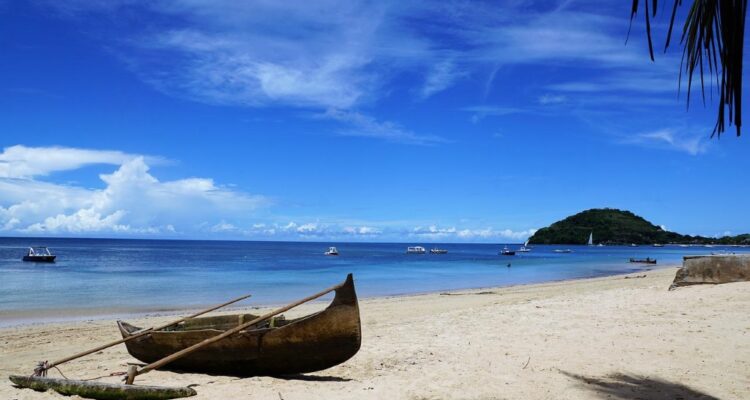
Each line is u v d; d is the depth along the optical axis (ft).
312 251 408.87
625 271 156.66
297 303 25.17
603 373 25.31
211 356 26.11
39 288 91.25
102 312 61.98
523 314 45.09
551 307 48.65
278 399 21.24
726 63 12.05
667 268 173.37
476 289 92.22
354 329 23.80
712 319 38.34
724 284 54.29
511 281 116.47
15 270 141.79
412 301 68.54
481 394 22.09
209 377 25.59
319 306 67.15
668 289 57.67
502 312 46.96
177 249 420.77
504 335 35.99
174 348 27.12
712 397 21.18
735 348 29.60
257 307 66.54
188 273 136.05
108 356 35.04
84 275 124.57
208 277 121.60
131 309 64.90
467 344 33.27
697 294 50.14
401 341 34.91
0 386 24.26
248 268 164.55
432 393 22.24
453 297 74.13
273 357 25.04
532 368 26.50
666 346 30.58
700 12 12.83
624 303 48.62
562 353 29.81
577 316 42.70
